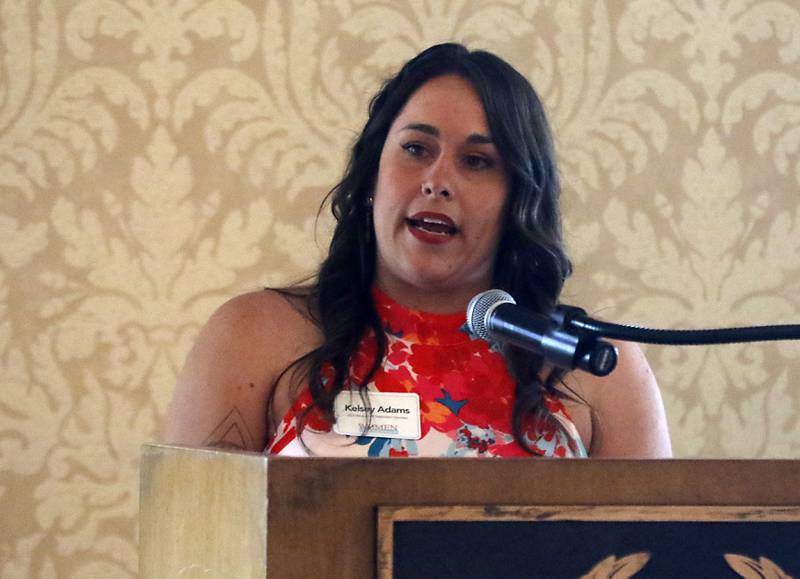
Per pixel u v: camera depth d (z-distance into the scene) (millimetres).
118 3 4852
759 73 5340
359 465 1768
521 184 3348
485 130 3273
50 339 4699
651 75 5242
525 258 3463
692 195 5238
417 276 3189
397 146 3275
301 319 3244
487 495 1808
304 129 4941
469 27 5090
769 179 5309
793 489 1925
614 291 5125
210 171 4859
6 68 4766
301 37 4965
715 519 1881
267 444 3191
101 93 4812
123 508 4691
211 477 1938
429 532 1774
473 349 3256
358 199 3414
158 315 4781
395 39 5027
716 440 5152
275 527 1728
